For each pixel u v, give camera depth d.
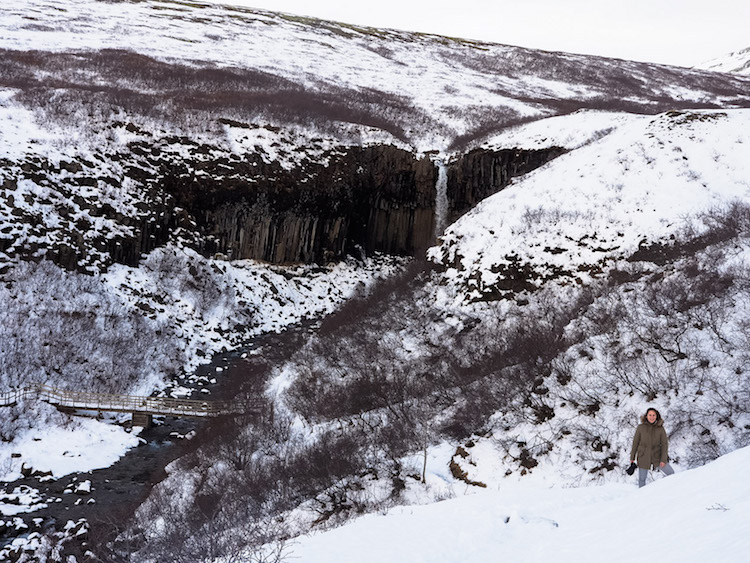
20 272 36.19
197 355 38.94
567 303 31.23
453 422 23.52
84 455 27.14
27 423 28.48
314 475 21.31
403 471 21.02
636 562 7.06
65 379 32.66
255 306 45.59
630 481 16.70
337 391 28.47
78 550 19.25
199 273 44.75
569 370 22.08
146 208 44.44
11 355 32.00
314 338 37.81
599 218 35.75
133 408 30.56
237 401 29.97
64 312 35.69
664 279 26.48
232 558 12.15
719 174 35.97
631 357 21.06
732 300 21.61
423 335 34.34
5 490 23.94
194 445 26.89
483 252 38.00
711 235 30.08
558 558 8.25
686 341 20.45
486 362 27.89
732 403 17.36
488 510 11.83
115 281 40.16
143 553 16.98
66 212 40.34
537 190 41.06
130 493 24.09
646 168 38.06
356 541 11.29
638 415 18.70
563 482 17.72
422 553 10.08
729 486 8.61
